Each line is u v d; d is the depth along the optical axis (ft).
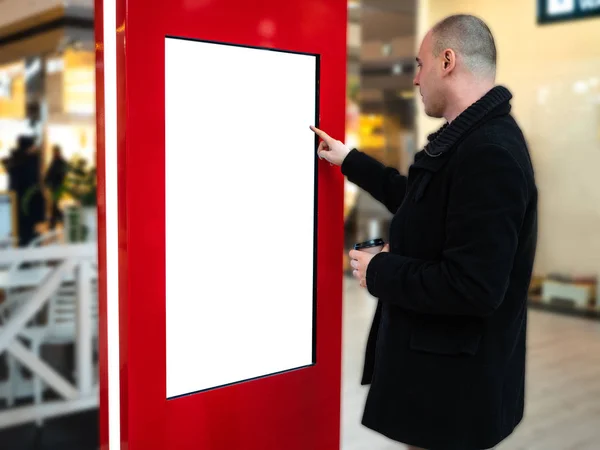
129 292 3.90
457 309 3.94
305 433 5.12
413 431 4.33
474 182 3.91
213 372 4.50
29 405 9.74
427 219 4.25
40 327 10.66
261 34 4.47
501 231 3.81
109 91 3.90
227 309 4.54
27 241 17.57
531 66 18.24
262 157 4.65
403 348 4.37
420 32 20.44
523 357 4.74
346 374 11.94
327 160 5.05
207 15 4.13
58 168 18.78
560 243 18.06
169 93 4.06
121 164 3.86
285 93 4.75
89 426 9.50
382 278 4.24
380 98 26.00
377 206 27.07
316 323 5.11
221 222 4.44
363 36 22.57
